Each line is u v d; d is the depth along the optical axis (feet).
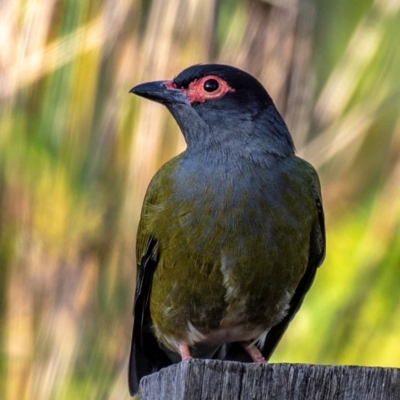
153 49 42.22
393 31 45.16
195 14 42.16
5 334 44.45
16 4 42.29
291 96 44.21
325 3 51.19
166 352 42.91
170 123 42.73
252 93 40.04
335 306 43.19
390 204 43.01
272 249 38.86
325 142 44.45
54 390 44.09
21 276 44.37
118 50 42.39
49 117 43.39
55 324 44.21
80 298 44.19
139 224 41.27
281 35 43.93
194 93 40.16
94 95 42.80
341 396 29.63
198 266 39.09
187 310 40.16
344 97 45.01
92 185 43.50
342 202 46.70
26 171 43.83
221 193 38.73
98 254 43.86
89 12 42.52
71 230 43.75
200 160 39.47
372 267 42.80
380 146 47.21
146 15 42.88
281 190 39.01
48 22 42.24
